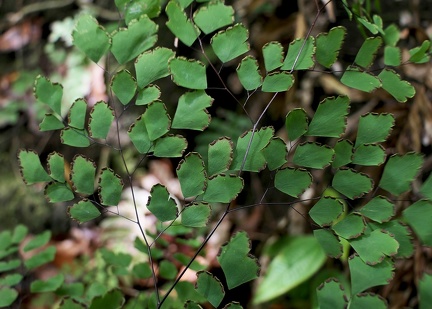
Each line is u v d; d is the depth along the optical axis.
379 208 0.31
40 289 0.39
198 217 0.31
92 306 0.32
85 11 0.87
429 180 0.31
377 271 0.30
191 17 0.33
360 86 0.31
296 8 0.65
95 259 0.66
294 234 0.62
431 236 0.30
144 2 0.33
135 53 0.32
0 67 0.96
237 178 0.31
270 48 0.32
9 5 0.96
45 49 0.92
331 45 0.31
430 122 0.53
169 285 0.43
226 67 0.73
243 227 0.68
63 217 0.83
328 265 0.57
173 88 0.78
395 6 0.61
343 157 0.31
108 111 0.32
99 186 0.32
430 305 0.30
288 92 0.64
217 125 0.71
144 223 0.73
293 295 0.60
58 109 0.32
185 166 0.31
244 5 0.67
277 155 0.31
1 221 0.87
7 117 0.91
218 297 0.31
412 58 0.33
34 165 0.32
